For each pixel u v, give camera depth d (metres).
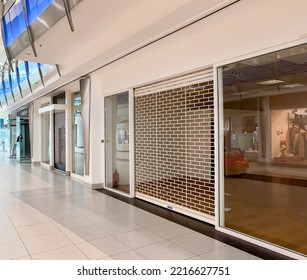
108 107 6.15
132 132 5.35
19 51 4.98
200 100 3.90
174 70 4.10
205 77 3.80
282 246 2.92
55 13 3.74
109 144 6.20
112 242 3.19
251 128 3.45
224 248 3.02
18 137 12.53
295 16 2.64
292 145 3.25
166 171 4.62
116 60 4.85
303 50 2.76
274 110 3.27
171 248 3.02
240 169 3.58
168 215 4.25
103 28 4.05
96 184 6.22
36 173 8.70
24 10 4.34
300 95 3.04
